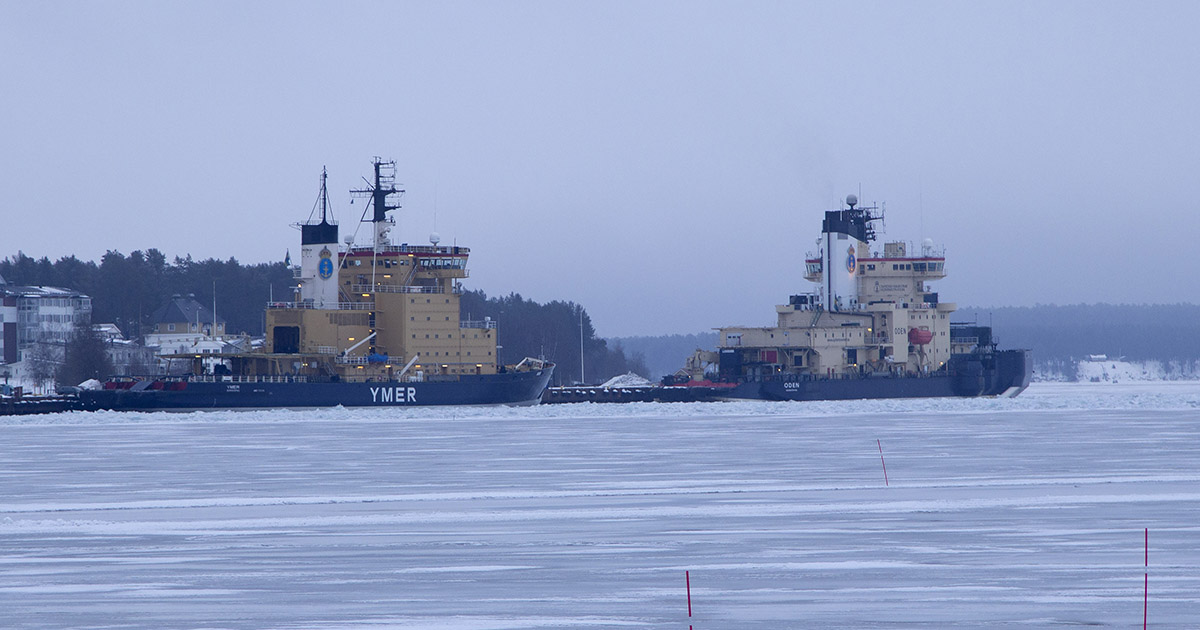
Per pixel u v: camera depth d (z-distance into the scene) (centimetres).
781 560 14062
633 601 11981
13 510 18888
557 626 10944
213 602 12006
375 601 12025
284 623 11119
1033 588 12450
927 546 14925
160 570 13638
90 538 15888
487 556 14438
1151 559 13975
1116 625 10875
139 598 12206
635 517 17638
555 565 13850
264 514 18188
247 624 11094
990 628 10794
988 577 13012
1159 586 12494
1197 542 15075
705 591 12400
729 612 11475
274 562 14112
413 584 12838
